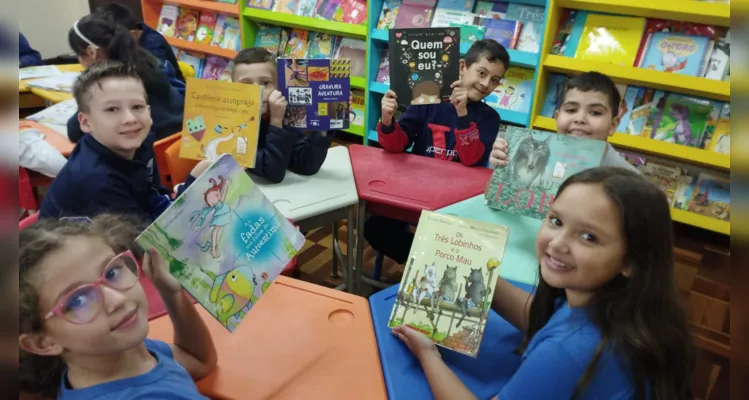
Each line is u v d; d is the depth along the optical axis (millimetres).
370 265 2562
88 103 1468
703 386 1711
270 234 977
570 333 814
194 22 4441
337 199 1740
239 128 1632
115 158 1540
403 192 1809
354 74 3734
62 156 2078
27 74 2982
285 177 1911
